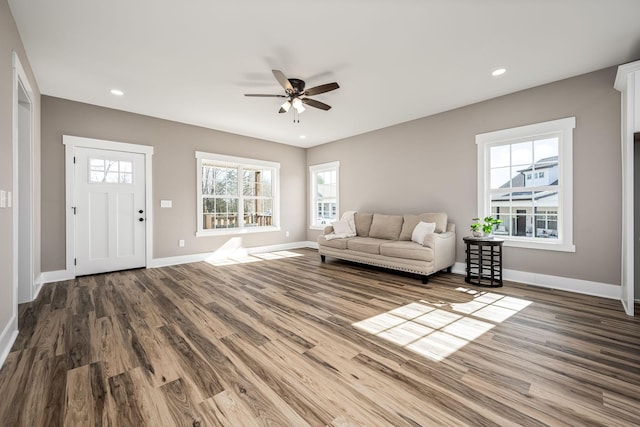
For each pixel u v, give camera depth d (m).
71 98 3.75
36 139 3.25
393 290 3.26
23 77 2.44
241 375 1.61
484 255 3.79
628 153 2.46
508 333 2.14
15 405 1.36
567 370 1.65
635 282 2.80
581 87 3.10
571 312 2.55
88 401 1.39
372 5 2.06
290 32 2.38
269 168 6.11
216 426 1.23
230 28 2.32
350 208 5.72
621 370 1.64
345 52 2.68
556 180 3.33
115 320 2.39
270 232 6.12
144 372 1.63
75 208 3.85
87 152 3.95
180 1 2.01
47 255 3.62
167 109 4.18
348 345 1.96
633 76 2.46
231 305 2.76
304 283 3.56
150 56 2.74
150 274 4.04
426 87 3.43
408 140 4.72
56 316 2.48
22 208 2.84
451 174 4.18
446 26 2.30
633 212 2.66
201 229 5.05
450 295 3.07
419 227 3.95
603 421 1.25
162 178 4.61
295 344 1.97
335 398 1.41
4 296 1.86
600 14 2.14
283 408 1.34
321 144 6.37
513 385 1.51
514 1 2.01
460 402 1.38
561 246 3.23
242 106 4.05
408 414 1.30
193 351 1.87
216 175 5.40
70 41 2.49
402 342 2.00
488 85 3.37
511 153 3.69
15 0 1.97
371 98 3.75
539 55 2.73
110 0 2.00
